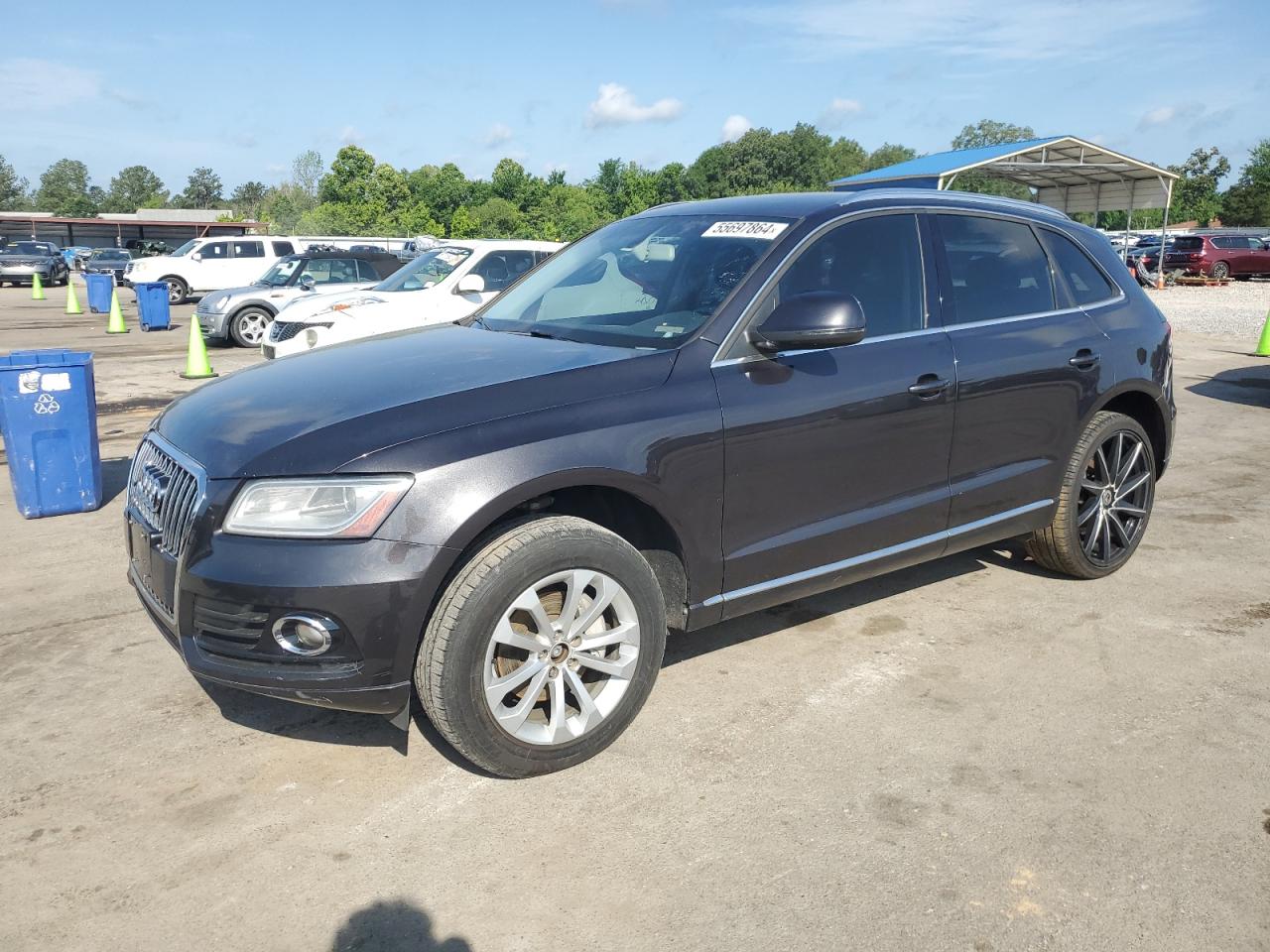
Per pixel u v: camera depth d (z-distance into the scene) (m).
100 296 25.00
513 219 86.69
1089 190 32.31
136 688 3.77
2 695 3.72
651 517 3.36
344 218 67.94
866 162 127.88
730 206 4.16
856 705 3.60
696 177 113.81
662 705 3.61
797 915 2.51
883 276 3.92
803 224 3.76
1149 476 4.93
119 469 7.42
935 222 4.16
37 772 3.18
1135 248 38.69
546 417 3.05
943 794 3.04
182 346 16.64
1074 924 2.48
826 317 3.28
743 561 3.49
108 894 2.60
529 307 4.17
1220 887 2.62
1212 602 4.60
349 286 15.52
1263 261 35.38
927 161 29.47
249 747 3.34
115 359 14.64
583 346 3.56
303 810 2.97
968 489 4.12
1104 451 4.72
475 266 10.72
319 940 2.44
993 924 2.47
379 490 2.80
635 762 3.22
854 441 3.69
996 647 4.11
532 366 3.30
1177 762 3.22
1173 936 2.44
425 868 2.70
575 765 3.19
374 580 2.76
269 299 16.45
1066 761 3.23
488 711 2.95
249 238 25.86
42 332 19.11
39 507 6.10
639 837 2.83
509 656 3.05
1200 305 24.19
